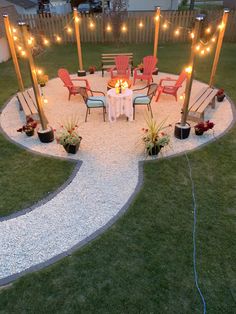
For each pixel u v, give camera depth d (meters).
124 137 7.65
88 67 13.48
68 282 4.09
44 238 4.82
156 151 6.75
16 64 8.95
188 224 5.02
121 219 5.14
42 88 11.10
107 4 27.33
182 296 3.90
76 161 6.71
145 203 5.49
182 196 5.65
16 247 4.68
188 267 4.28
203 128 7.44
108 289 3.99
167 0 22.36
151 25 17.12
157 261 4.37
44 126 7.30
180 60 14.15
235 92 10.36
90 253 4.52
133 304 3.80
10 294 3.96
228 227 4.95
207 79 11.56
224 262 4.36
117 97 7.92
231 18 16.59
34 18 16.84
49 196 5.70
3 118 8.86
